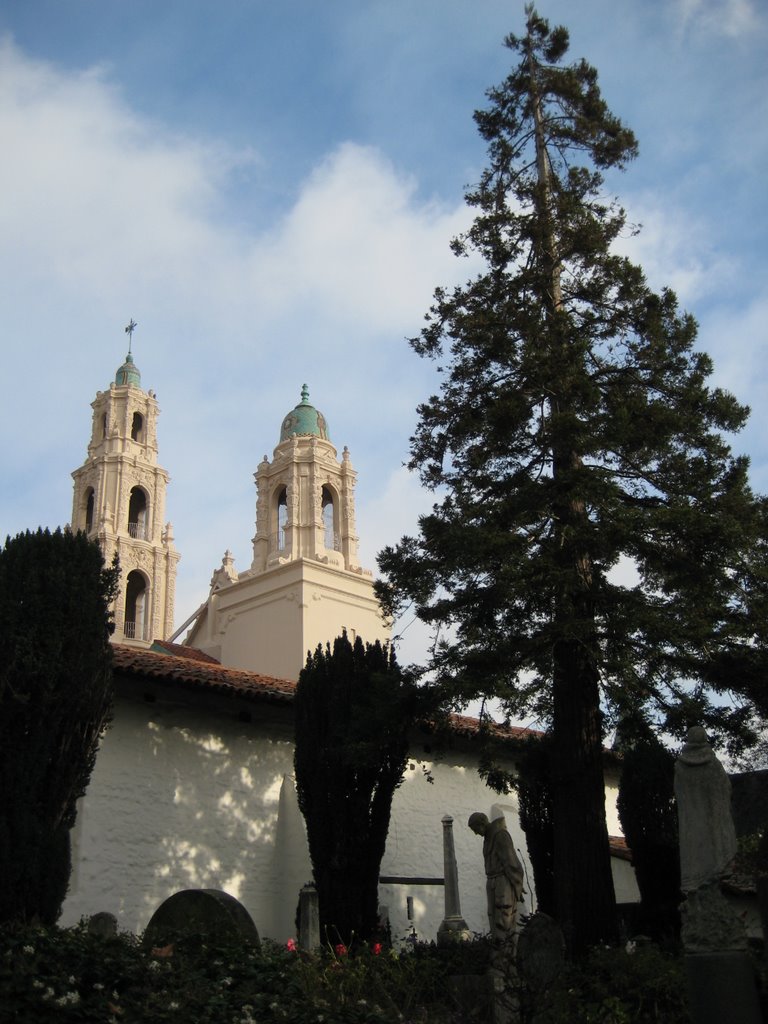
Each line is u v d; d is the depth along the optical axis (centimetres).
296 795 1822
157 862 1587
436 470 1720
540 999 998
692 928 805
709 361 1698
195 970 967
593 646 1448
